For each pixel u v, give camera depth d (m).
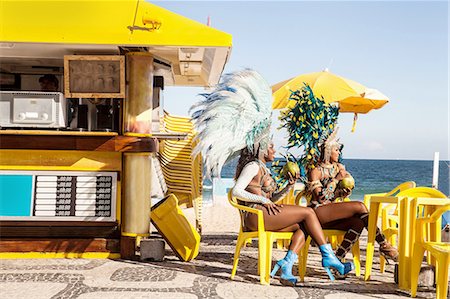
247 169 5.83
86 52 7.50
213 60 8.29
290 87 9.91
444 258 5.06
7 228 7.23
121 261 7.02
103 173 7.31
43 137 7.22
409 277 5.62
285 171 6.12
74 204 7.30
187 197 9.98
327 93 9.72
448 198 5.64
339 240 7.61
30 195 7.26
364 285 5.82
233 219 14.37
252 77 5.95
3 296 5.18
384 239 6.15
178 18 6.86
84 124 7.57
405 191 5.88
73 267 6.59
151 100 7.23
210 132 5.86
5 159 7.25
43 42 6.68
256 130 5.88
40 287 5.55
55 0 7.01
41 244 7.21
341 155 6.59
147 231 7.24
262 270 5.75
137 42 6.68
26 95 7.07
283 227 5.80
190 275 6.23
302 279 5.99
